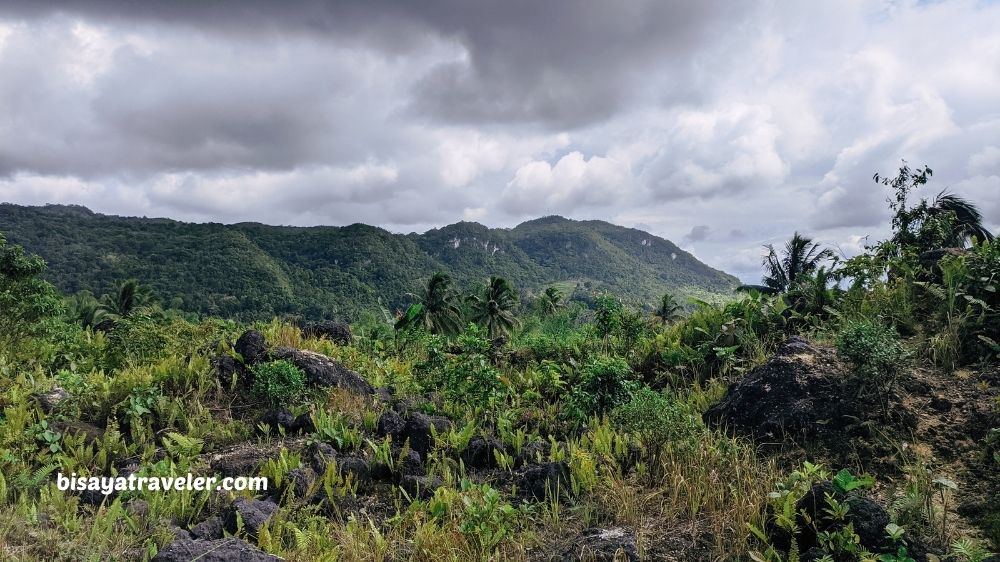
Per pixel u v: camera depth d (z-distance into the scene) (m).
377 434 6.46
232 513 4.41
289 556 4.11
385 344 11.93
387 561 4.35
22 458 5.25
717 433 5.80
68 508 4.54
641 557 3.93
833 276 8.77
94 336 10.80
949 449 4.91
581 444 5.99
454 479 5.71
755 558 3.71
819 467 4.79
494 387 7.66
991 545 3.70
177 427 6.63
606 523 4.54
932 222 12.73
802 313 8.62
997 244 7.37
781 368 6.11
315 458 5.69
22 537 3.91
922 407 5.43
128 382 7.02
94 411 6.72
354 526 4.72
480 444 6.19
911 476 4.63
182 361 7.76
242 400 7.28
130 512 4.46
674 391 7.82
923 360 6.25
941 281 7.83
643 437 5.52
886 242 9.18
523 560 4.17
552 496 4.93
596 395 6.88
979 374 5.77
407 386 8.53
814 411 5.57
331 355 9.73
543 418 7.25
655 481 5.03
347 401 7.22
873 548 3.66
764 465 5.20
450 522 4.64
